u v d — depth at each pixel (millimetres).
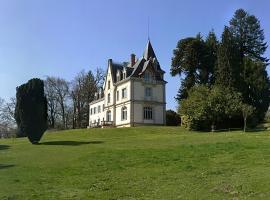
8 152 40344
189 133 57719
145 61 91000
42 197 20219
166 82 90000
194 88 69500
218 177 22297
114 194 20344
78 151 36812
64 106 119188
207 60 86188
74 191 21359
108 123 91875
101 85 119938
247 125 62094
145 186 21609
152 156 30297
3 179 24812
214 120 62438
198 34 89562
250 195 18359
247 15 89688
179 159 28469
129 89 87062
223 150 30625
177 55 88938
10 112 114125
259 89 70875
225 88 67312
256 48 89562
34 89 49250
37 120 48875
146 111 87250
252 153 28406
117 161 29406
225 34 73000
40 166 29531
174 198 18875
